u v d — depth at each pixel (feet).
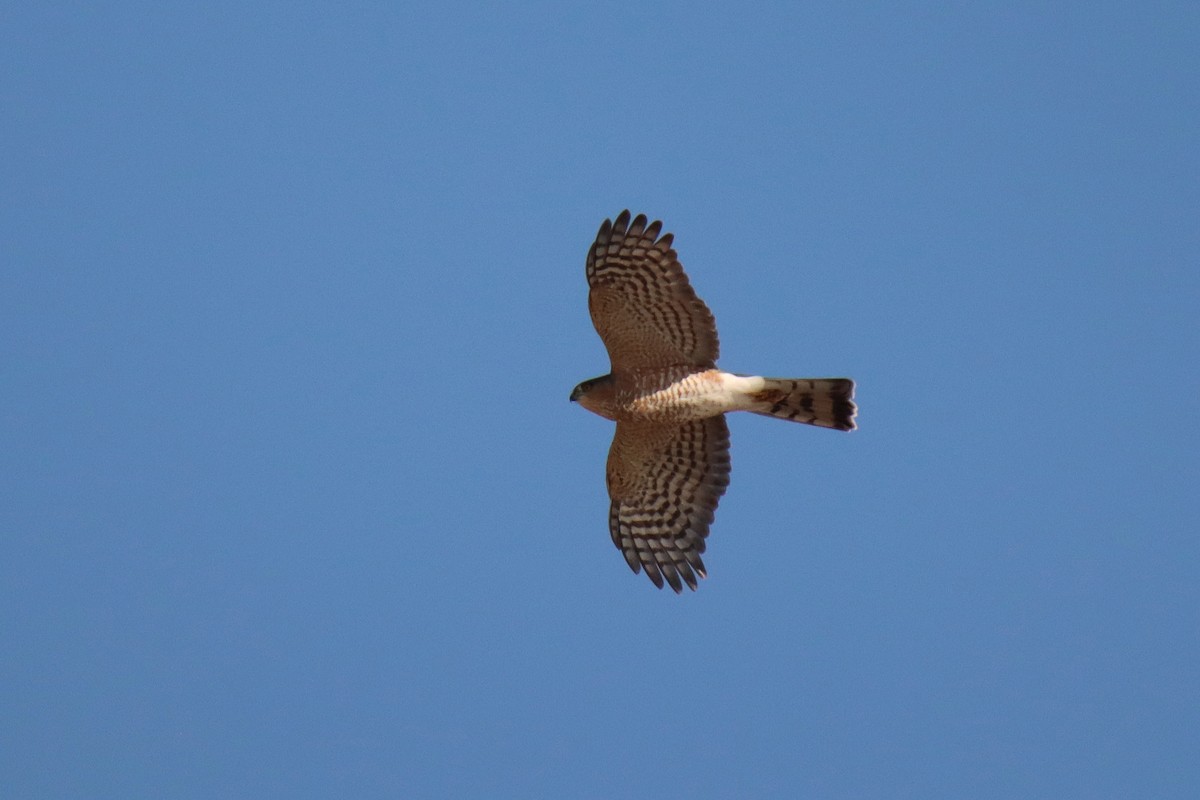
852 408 43.91
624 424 47.32
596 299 44.57
